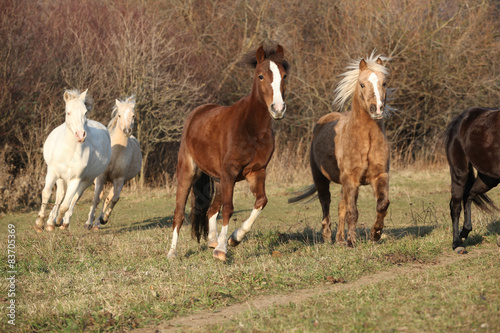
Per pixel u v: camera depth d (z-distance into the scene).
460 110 25.41
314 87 24.16
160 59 21.45
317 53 25.67
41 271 7.07
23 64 18.86
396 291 5.26
